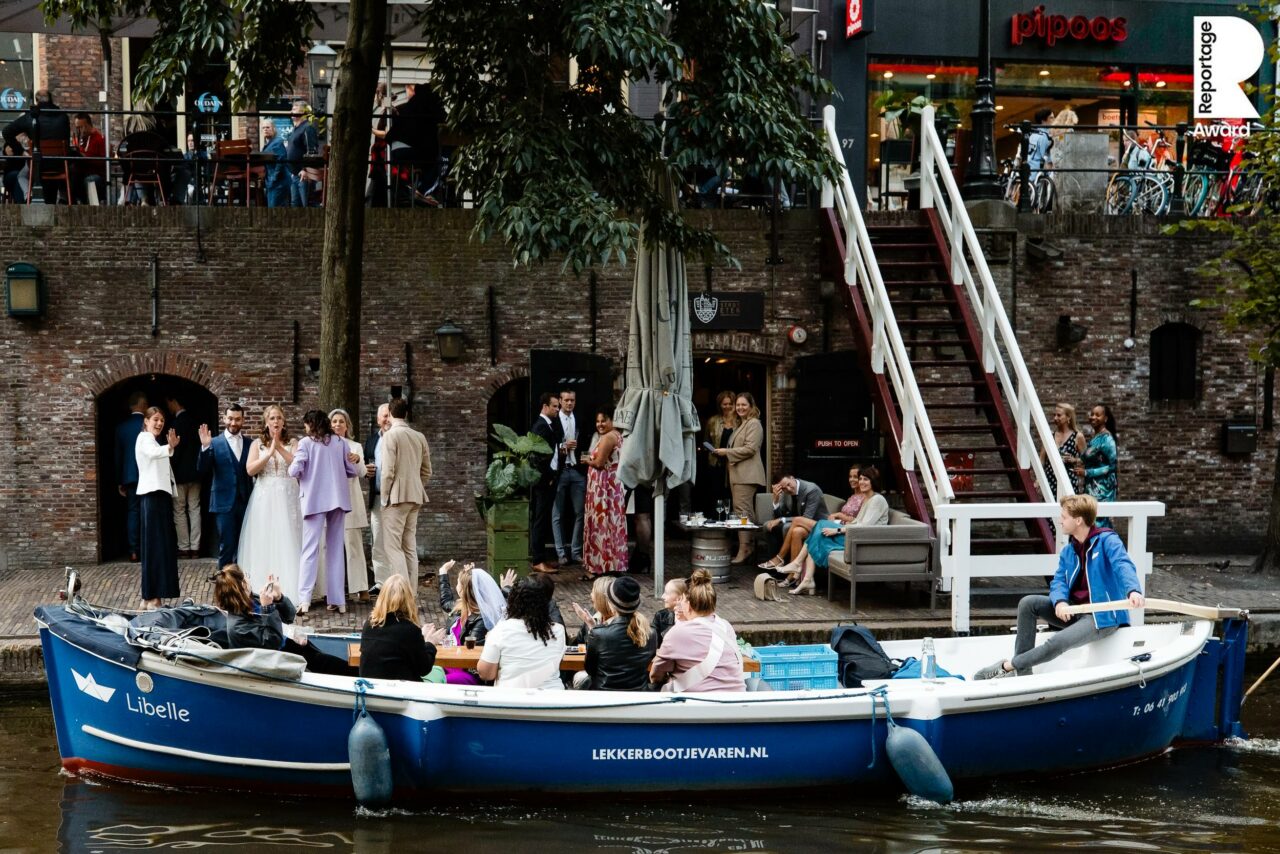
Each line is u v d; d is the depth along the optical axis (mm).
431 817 11023
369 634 11781
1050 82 26297
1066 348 22219
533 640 11734
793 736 11531
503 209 16109
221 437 17375
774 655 12562
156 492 16047
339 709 11148
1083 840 10602
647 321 17516
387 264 20984
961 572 15961
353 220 17203
